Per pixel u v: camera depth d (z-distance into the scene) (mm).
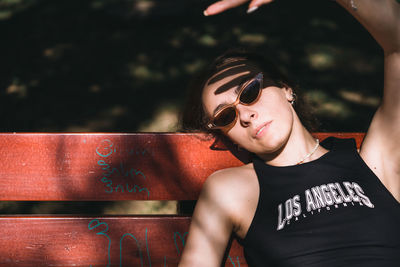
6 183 1980
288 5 5676
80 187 1998
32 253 1984
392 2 1662
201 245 1821
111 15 5555
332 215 1739
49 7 5887
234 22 5383
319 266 1684
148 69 4711
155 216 1999
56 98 4379
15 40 5305
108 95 4383
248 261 1829
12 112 4227
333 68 4664
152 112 4133
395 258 1692
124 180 2010
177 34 5223
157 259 2014
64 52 5062
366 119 4020
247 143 1892
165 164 2018
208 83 1950
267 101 1869
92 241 1992
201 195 1897
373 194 1791
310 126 2141
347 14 5512
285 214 1764
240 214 1840
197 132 2061
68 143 1979
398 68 1726
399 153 1837
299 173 1848
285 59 4781
